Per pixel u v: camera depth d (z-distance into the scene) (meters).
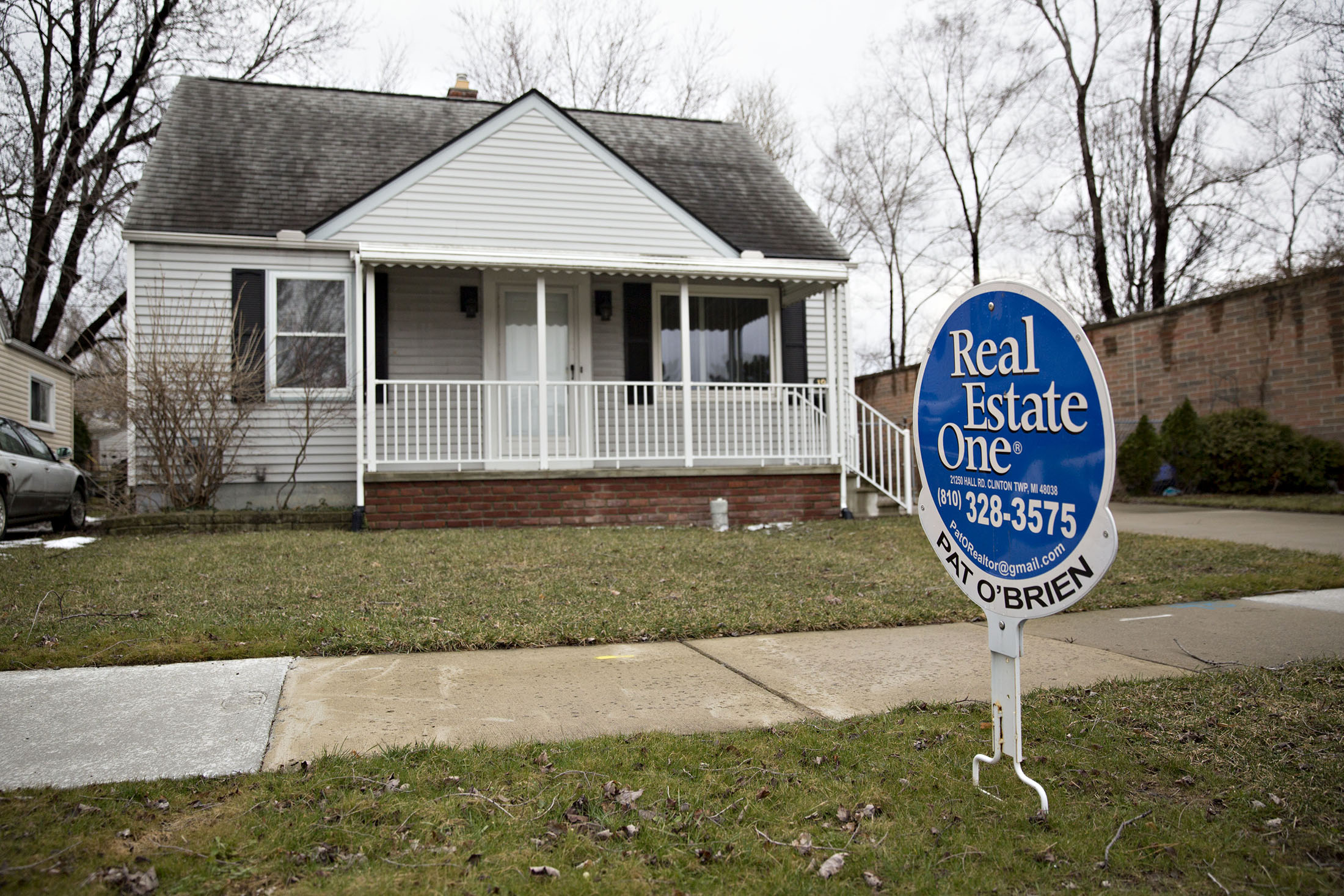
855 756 3.30
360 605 5.82
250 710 3.81
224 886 2.34
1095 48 24.61
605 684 4.30
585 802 2.88
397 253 10.24
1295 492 13.65
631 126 16.36
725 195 14.70
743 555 8.11
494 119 12.28
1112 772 3.16
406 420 10.42
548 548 8.30
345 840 2.61
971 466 3.07
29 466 10.05
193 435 10.97
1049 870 2.50
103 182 21.17
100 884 2.32
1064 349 2.69
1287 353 13.82
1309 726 3.55
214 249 11.27
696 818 2.80
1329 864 2.51
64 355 22.17
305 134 13.48
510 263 10.56
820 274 11.70
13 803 2.81
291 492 11.31
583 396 12.41
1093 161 26.31
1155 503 14.34
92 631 5.00
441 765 3.17
